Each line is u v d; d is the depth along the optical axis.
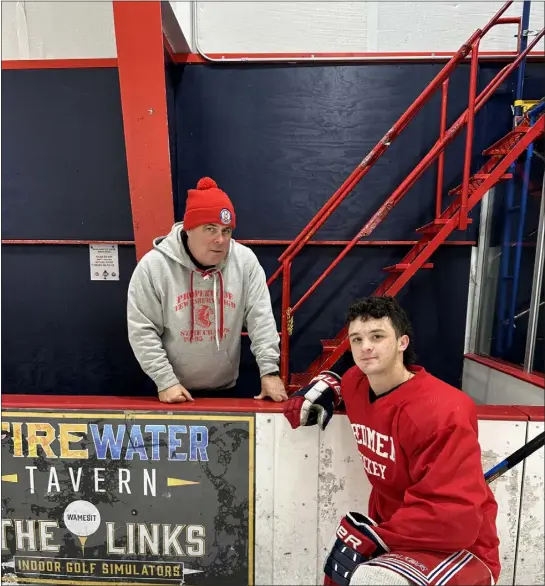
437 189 2.96
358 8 2.98
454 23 2.97
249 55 2.94
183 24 2.93
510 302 2.99
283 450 1.67
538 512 1.62
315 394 1.55
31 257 3.12
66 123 2.95
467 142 2.17
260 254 3.15
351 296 3.16
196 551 1.74
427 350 3.22
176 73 2.97
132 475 1.71
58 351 3.22
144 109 2.29
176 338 1.78
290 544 1.72
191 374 1.87
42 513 1.74
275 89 2.99
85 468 1.72
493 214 3.13
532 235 2.86
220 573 1.74
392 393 1.27
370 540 1.18
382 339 1.23
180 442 1.68
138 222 2.44
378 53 2.93
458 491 1.07
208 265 1.70
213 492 1.71
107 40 3.01
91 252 3.11
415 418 1.19
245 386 3.27
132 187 2.39
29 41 3.02
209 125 3.02
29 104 2.94
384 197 3.07
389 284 2.65
